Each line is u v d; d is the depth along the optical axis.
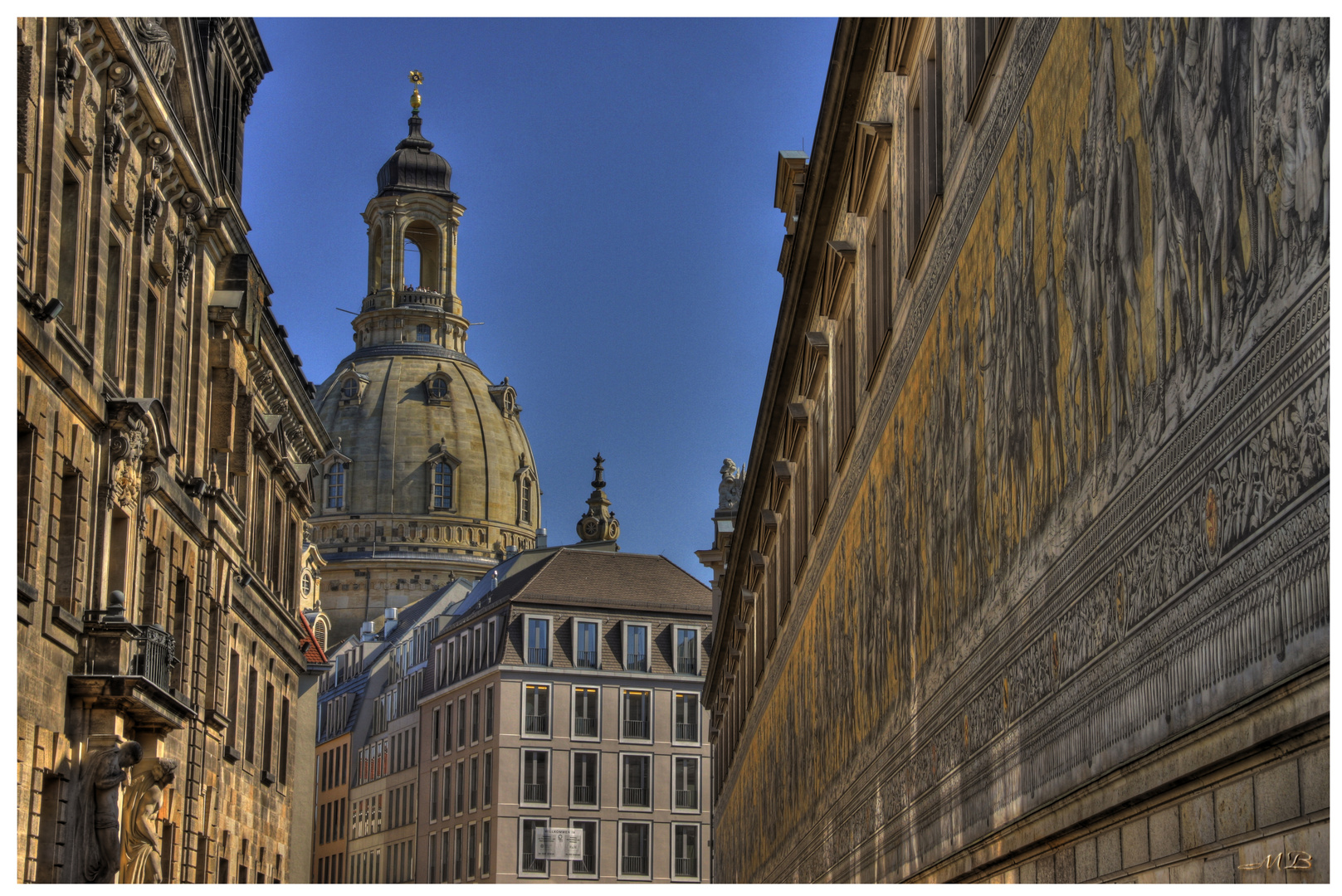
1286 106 9.63
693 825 126.62
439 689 137.25
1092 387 14.07
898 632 25.12
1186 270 11.52
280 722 64.88
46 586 33.91
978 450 19.02
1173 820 12.27
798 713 42.09
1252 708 10.29
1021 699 16.84
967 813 19.70
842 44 28.67
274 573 63.66
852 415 32.28
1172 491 11.90
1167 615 12.03
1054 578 15.45
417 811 139.12
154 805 38.19
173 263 45.09
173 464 45.38
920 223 24.16
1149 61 12.34
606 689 126.94
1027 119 16.55
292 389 63.28
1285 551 9.81
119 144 38.72
